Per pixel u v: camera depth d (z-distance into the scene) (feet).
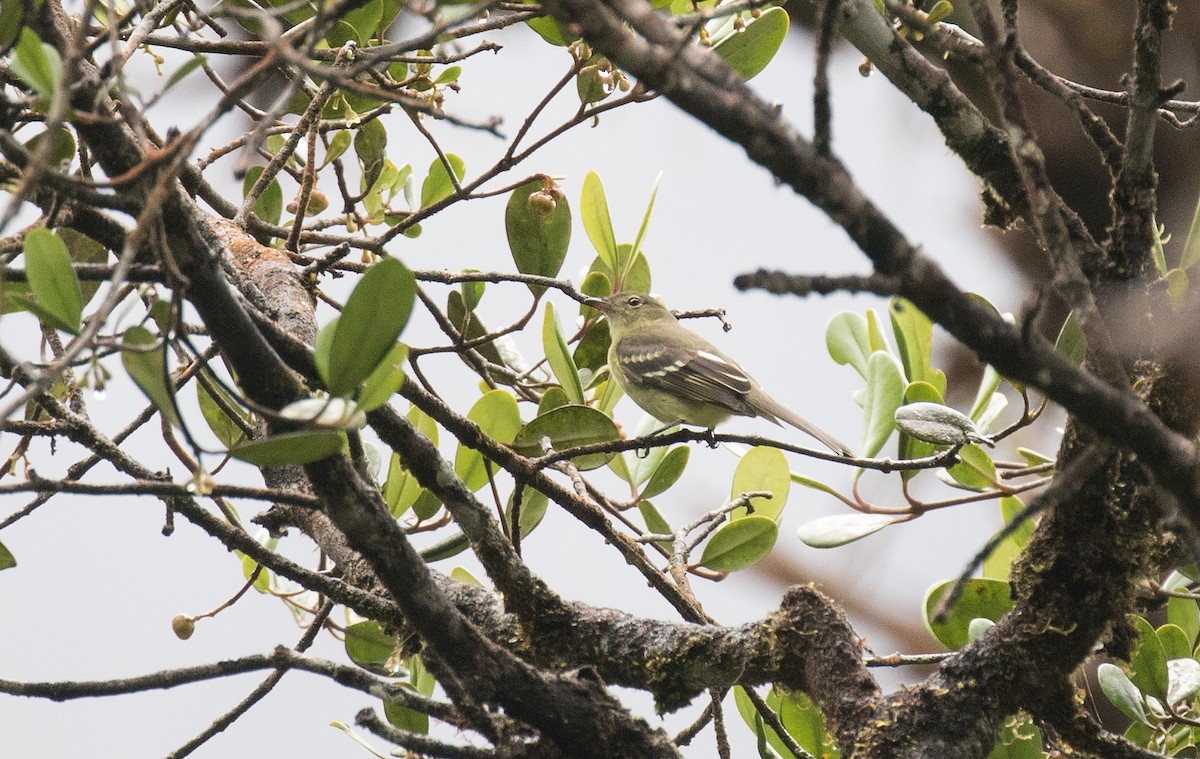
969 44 18.88
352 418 15.08
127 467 22.43
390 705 27.25
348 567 25.29
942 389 32.01
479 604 24.48
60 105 12.92
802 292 13.42
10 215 12.35
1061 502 19.61
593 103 29.25
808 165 13.09
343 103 31.40
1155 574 25.41
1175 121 23.84
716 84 13.03
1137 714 25.09
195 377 28.94
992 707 19.97
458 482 22.12
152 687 19.39
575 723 18.93
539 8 23.89
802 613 21.39
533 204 31.30
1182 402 18.72
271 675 25.39
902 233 13.25
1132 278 19.71
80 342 13.10
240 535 22.33
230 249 27.94
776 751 26.81
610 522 26.35
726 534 28.58
